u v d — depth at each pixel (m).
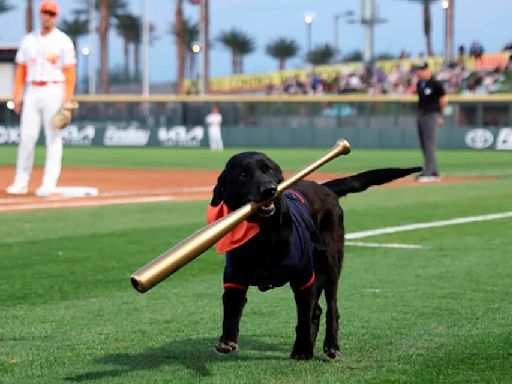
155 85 86.19
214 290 7.98
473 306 7.28
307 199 5.69
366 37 60.84
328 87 60.81
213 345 6.01
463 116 45.25
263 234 5.15
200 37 66.25
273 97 48.75
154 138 50.31
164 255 4.59
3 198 16.09
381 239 11.23
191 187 20.27
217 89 90.19
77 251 10.06
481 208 15.01
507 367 5.41
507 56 62.62
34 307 7.24
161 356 5.70
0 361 5.59
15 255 9.77
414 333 6.34
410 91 55.97
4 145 49.50
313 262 5.70
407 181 22.03
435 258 9.80
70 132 51.16
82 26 105.56
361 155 39.12
